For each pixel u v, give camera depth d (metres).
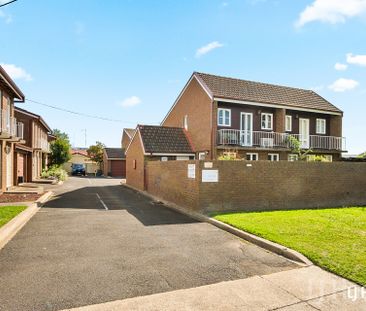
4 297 3.84
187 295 3.93
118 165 42.31
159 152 18.53
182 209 10.78
